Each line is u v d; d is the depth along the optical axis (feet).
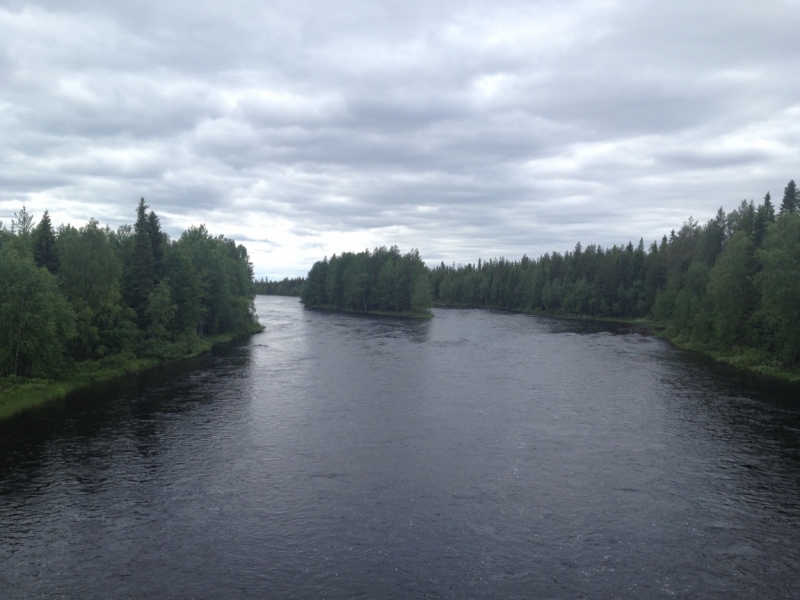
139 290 198.18
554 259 566.36
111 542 66.39
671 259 372.17
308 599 55.42
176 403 132.36
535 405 130.93
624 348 234.99
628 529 70.08
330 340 261.85
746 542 67.00
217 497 78.95
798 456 96.02
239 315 284.20
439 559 62.80
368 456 95.96
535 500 78.33
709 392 145.18
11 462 91.71
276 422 116.26
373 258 526.16
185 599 55.36
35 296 137.80
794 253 173.58
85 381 153.28
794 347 169.17
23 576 59.11
